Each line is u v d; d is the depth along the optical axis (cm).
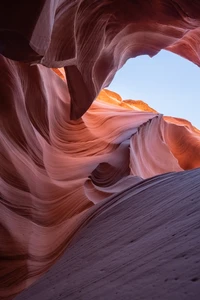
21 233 668
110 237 411
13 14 379
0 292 589
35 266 672
